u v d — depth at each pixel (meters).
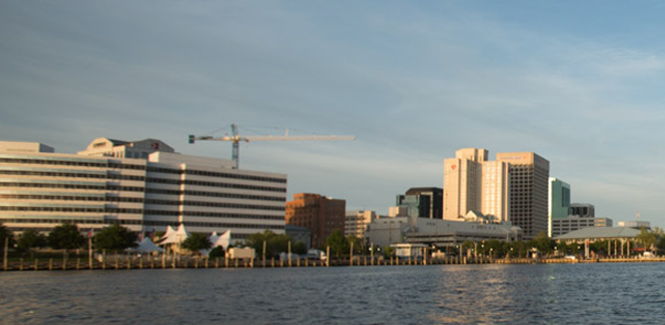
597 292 144.12
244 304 113.50
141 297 121.62
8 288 135.50
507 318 99.56
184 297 122.88
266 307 109.94
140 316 97.44
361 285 159.50
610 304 119.12
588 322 96.31
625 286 163.25
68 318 94.81
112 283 151.50
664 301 125.00
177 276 181.50
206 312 102.56
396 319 97.69
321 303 116.69
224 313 101.69
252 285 153.75
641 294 139.62
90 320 93.25
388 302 119.56
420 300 123.56
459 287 155.38
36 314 98.19
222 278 177.62
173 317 96.94
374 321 95.56
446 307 112.44
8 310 102.06
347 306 112.69
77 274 184.75
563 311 108.19
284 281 169.88
